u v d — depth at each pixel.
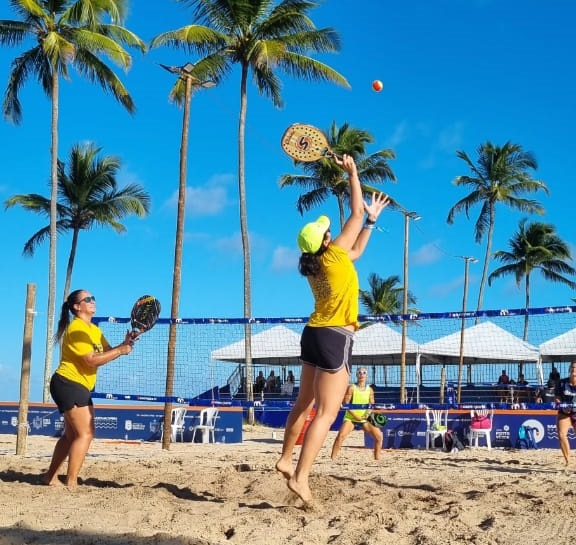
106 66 27.09
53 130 26.70
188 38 26.00
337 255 4.90
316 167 35.81
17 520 4.73
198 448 13.95
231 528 4.54
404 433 15.24
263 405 9.16
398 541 4.30
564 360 28.39
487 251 42.03
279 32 26.91
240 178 27.31
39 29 26.47
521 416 15.35
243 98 27.38
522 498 5.63
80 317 6.29
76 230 35.19
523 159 41.16
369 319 8.51
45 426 17.00
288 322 8.97
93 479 6.71
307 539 4.29
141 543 4.02
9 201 33.66
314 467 8.97
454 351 26.48
